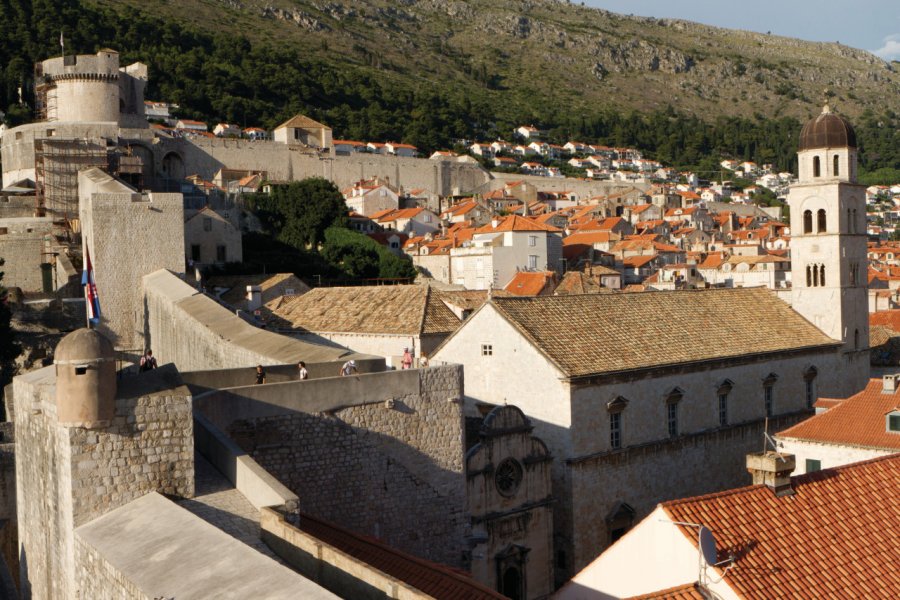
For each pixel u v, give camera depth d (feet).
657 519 96.73
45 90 440.45
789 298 257.14
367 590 74.84
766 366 222.69
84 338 91.71
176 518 86.22
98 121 429.79
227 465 102.06
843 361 247.70
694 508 97.35
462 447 131.64
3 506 150.82
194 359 209.97
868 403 180.55
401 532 124.98
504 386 189.67
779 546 94.43
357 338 237.66
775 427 223.92
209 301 223.92
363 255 425.69
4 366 258.37
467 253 480.23
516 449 163.84
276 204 463.83
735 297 245.04
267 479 94.53
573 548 176.04
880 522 102.89
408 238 610.24
